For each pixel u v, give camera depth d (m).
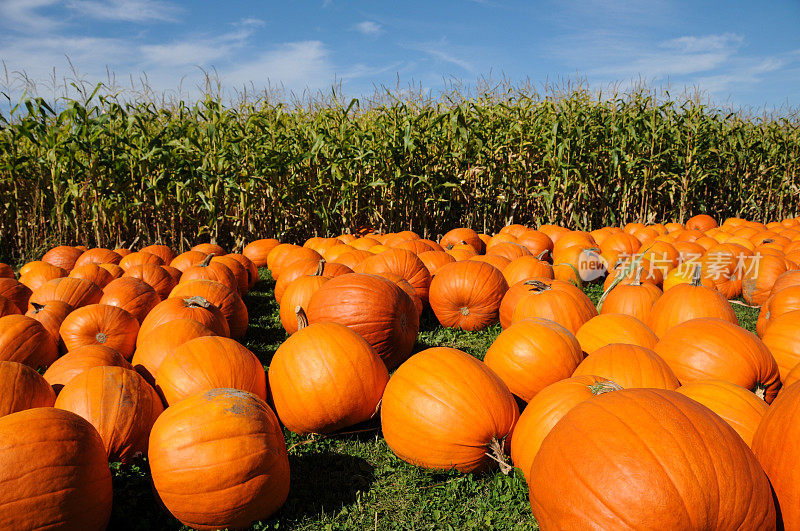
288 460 3.26
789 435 2.23
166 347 4.08
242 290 7.89
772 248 8.26
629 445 2.11
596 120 13.67
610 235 10.38
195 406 2.83
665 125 13.85
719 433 2.16
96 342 4.84
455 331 6.29
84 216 10.98
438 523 2.94
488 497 3.07
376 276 5.12
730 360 3.56
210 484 2.65
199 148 10.98
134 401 3.23
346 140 12.09
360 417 3.70
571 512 2.13
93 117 11.07
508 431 3.19
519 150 13.34
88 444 2.65
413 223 13.25
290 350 3.69
